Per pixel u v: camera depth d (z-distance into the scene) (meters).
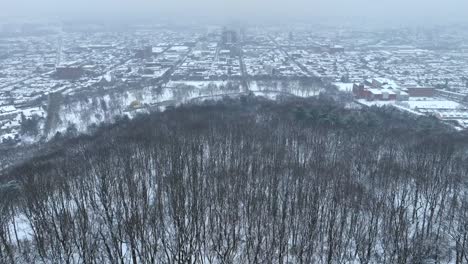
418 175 108.19
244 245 87.88
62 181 109.56
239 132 154.38
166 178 110.94
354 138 148.75
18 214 103.75
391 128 167.88
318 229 91.12
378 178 112.50
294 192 101.88
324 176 110.19
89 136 193.88
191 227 82.50
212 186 104.69
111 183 108.12
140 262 79.38
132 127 183.50
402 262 79.94
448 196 106.31
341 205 96.44
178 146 134.88
